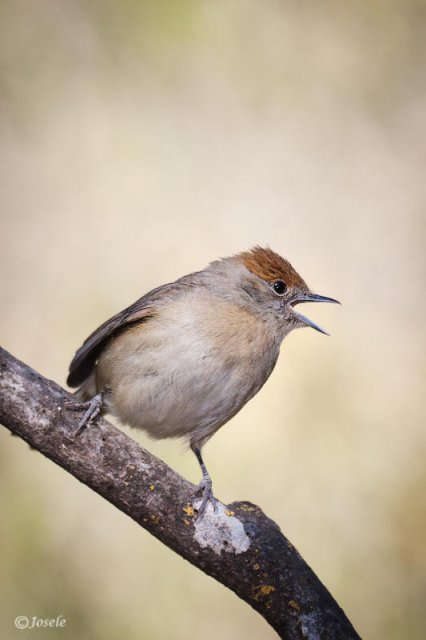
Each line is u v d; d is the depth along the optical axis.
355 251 13.84
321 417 12.18
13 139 13.33
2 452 11.19
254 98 14.24
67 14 13.70
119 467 7.36
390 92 14.46
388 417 12.32
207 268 9.30
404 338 13.16
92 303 12.77
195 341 8.47
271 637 10.75
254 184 13.95
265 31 14.20
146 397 8.53
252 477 11.65
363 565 11.26
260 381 9.04
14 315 12.61
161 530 7.51
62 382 12.27
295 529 11.41
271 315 9.18
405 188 14.27
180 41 13.74
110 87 13.73
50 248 13.01
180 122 13.93
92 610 10.69
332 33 14.41
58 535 10.97
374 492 11.70
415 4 14.41
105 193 13.41
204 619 10.78
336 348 12.72
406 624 11.03
